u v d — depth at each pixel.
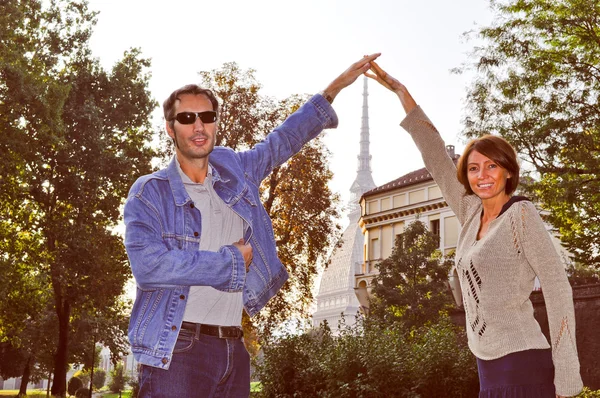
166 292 3.12
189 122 3.22
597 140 22.53
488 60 22.97
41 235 37.47
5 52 28.92
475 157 3.47
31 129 31.17
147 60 41.31
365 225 69.12
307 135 3.93
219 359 3.14
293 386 17.61
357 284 68.81
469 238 3.51
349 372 16.31
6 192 32.16
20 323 37.34
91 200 38.12
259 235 3.51
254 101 35.25
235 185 3.40
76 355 59.28
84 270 37.78
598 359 29.09
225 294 3.19
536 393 3.23
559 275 3.27
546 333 30.11
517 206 3.35
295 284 35.31
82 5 38.84
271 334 18.52
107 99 38.91
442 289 42.03
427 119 3.90
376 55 4.11
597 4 22.23
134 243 3.09
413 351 16.64
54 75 37.56
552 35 23.30
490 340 3.30
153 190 3.24
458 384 15.67
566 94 22.50
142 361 3.06
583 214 23.03
